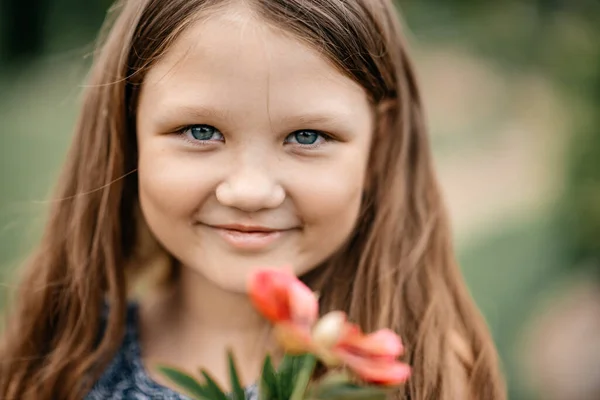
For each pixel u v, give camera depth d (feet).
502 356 13.37
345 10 4.25
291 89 4.00
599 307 13.91
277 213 4.17
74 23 24.13
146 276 5.35
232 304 4.85
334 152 4.19
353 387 3.12
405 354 4.89
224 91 3.98
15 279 6.13
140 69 4.35
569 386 12.80
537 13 22.43
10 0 23.79
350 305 4.90
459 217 18.12
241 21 3.99
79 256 5.23
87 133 5.17
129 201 5.15
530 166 20.12
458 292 5.32
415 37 25.12
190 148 4.14
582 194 15.29
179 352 5.02
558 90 17.33
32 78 22.07
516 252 15.64
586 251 15.20
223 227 4.23
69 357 5.23
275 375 3.23
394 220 5.01
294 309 2.89
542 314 14.14
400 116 5.01
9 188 15.21
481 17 24.97
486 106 23.70
